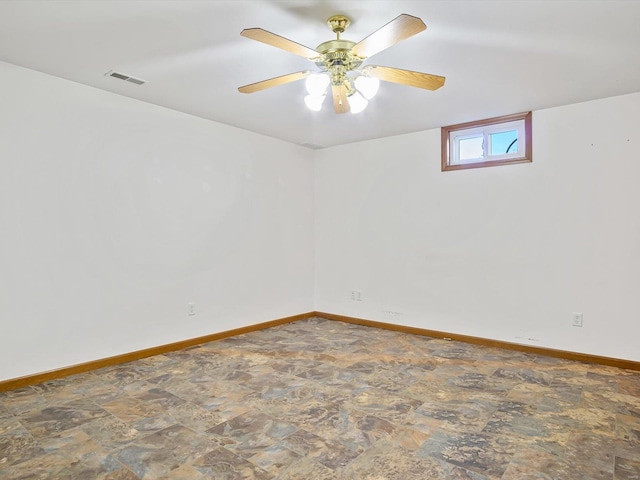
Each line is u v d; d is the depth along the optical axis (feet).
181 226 12.96
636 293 10.95
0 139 9.24
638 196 10.91
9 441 7.02
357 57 7.12
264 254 15.83
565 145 11.95
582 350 11.73
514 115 12.71
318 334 14.83
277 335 14.66
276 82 7.87
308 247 17.88
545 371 10.75
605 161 11.36
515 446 6.90
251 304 15.31
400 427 7.58
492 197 13.30
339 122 13.82
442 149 14.33
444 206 14.34
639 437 7.19
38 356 9.84
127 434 7.28
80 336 10.61
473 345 13.38
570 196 11.90
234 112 12.80
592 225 11.57
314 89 7.40
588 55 8.61
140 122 11.83
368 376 10.31
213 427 7.55
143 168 11.94
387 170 15.79
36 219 9.82
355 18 7.16
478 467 6.28
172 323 12.72
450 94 11.00
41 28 7.59
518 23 7.32
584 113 11.66
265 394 9.12
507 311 13.03
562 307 12.06
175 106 12.28
